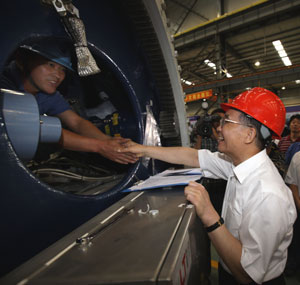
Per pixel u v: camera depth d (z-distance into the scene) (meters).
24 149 0.52
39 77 0.79
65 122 1.14
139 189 0.81
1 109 0.47
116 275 0.31
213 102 9.61
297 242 1.66
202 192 0.66
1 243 0.45
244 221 0.65
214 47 8.84
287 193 0.67
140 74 1.13
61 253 0.39
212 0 8.12
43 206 0.53
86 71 0.72
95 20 0.83
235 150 0.80
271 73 7.60
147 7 0.96
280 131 0.78
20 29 0.54
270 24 7.44
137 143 1.09
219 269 1.06
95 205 0.71
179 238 0.41
